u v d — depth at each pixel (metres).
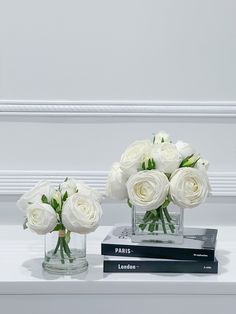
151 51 2.19
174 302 1.67
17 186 2.22
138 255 1.71
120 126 2.22
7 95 2.20
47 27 2.18
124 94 2.21
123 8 2.18
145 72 2.20
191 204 1.64
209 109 2.20
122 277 1.67
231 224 2.25
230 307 1.66
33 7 2.18
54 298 1.65
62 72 2.20
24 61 2.19
